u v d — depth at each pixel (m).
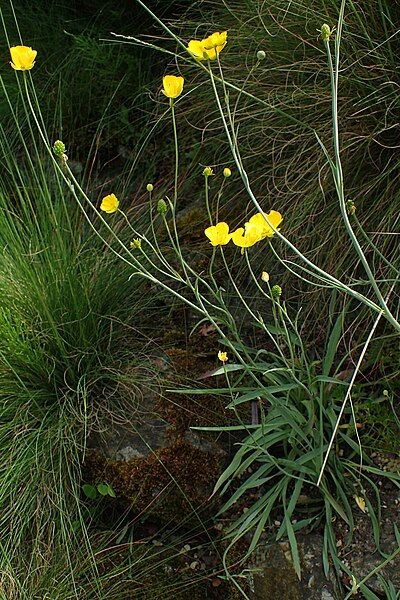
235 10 2.98
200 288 2.78
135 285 2.71
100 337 2.59
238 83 2.82
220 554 2.25
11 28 3.69
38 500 2.30
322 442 2.11
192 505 2.30
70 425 2.39
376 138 2.57
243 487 2.19
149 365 2.52
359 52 2.56
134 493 2.35
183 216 3.00
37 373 2.47
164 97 3.21
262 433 2.11
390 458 2.22
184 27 3.14
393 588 1.98
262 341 2.58
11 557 2.25
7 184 3.38
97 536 2.36
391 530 2.11
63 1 3.74
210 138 2.90
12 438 2.39
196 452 2.35
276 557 2.13
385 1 2.46
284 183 2.69
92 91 3.58
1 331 2.43
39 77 3.61
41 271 2.54
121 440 2.40
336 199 2.55
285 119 2.71
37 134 3.54
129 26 3.57
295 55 2.72
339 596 2.03
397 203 2.43
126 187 3.18
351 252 2.49
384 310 1.67
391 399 2.17
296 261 2.61
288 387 2.15
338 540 2.13
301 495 2.21
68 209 2.97
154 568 2.28
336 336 2.22
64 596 2.16
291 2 2.56
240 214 2.88
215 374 2.26
